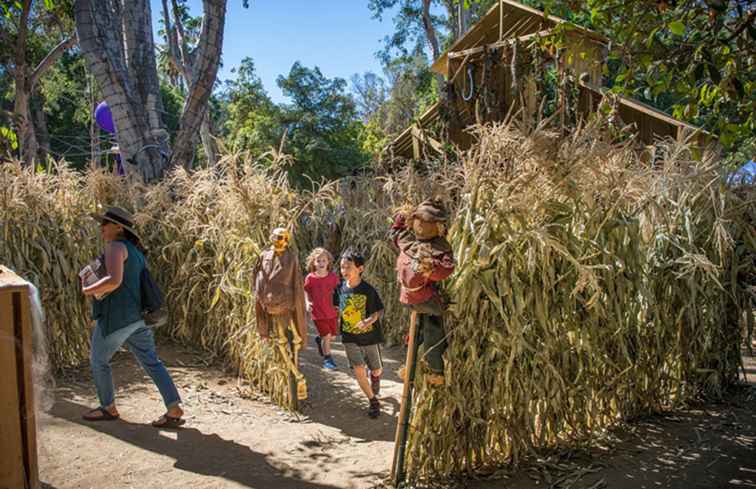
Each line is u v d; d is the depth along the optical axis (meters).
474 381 3.98
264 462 4.31
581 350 4.48
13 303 2.87
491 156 4.04
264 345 5.70
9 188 6.22
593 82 8.91
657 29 4.61
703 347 5.62
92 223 6.95
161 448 4.47
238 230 6.23
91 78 26.47
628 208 4.98
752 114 4.63
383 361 7.54
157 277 7.74
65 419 4.88
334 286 7.06
